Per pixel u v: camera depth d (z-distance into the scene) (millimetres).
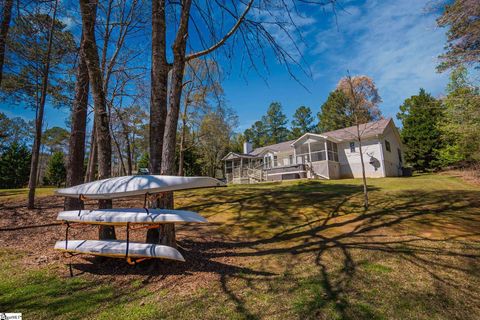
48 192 12227
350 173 20203
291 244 5402
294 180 18547
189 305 2984
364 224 6484
